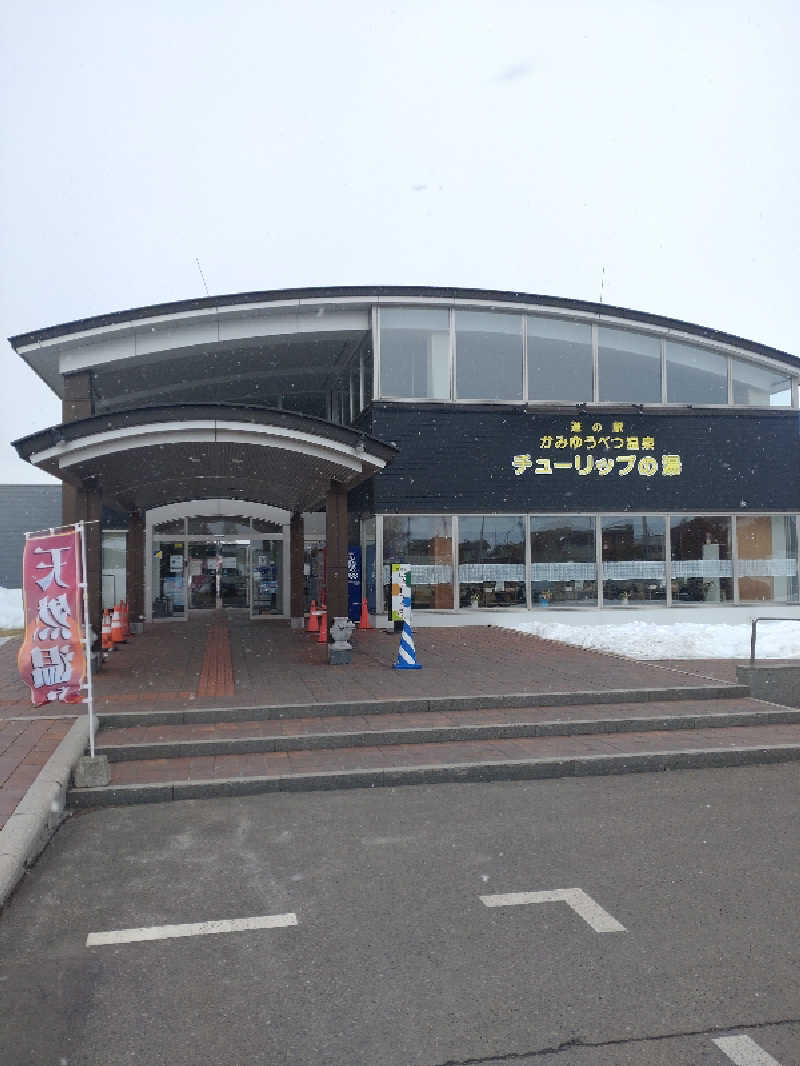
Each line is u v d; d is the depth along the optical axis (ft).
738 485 65.82
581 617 62.44
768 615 65.62
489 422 61.77
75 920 14.82
